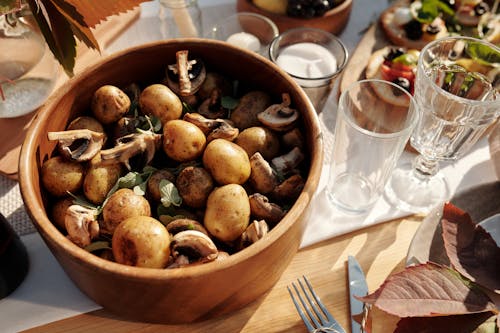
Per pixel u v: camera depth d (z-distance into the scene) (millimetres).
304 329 519
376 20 810
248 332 516
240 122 562
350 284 536
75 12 469
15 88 621
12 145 628
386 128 671
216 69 593
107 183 509
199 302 469
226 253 478
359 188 611
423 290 471
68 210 482
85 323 517
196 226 484
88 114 567
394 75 705
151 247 449
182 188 503
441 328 472
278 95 573
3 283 511
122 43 757
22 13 579
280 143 557
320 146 505
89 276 447
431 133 621
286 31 712
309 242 569
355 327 510
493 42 793
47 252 553
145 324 518
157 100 539
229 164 497
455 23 811
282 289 541
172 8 725
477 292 478
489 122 569
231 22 759
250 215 502
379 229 588
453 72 625
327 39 717
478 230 511
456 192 584
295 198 517
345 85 716
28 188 467
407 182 635
